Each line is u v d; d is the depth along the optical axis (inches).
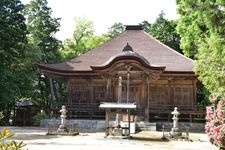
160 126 1354.6
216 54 832.3
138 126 1298.0
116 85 1544.0
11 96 1518.2
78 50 2687.0
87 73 1566.2
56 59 2210.9
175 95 1550.2
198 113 1428.4
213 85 909.8
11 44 1539.1
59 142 812.6
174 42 2218.3
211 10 753.0
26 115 1643.7
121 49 1705.2
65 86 2257.6
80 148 701.9
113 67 1373.0
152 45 1726.1
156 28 2330.2
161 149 734.5
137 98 1520.7
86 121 1397.6
